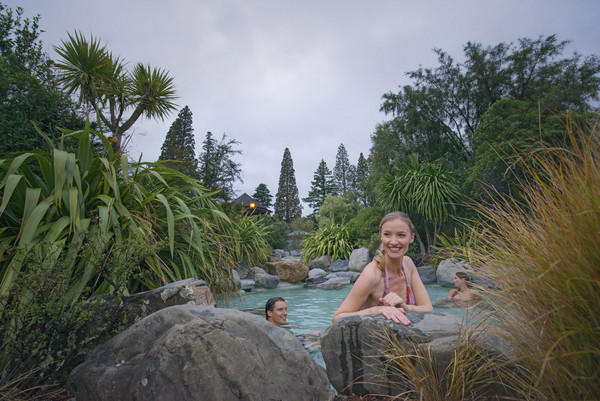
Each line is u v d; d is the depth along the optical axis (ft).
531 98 51.78
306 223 118.62
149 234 10.51
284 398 4.26
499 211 3.96
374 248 47.47
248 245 28.81
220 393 3.97
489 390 3.63
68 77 27.94
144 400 3.87
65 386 5.59
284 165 195.11
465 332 4.01
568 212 2.77
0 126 18.20
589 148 2.90
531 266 3.01
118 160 12.23
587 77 46.19
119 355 4.59
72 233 9.12
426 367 4.06
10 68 21.06
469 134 61.46
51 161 10.81
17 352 5.29
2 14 23.97
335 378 4.74
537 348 2.94
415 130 59.26
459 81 61.77
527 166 3.59
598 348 2.33
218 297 13.56
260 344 4.54
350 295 5.59
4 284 7.07
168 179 14.56
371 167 66.54
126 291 8.34
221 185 57.77
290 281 30.22
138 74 33.30
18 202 9.87
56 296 5.58
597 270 2.36
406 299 5.86
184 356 4.08
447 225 44.09
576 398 2.50
